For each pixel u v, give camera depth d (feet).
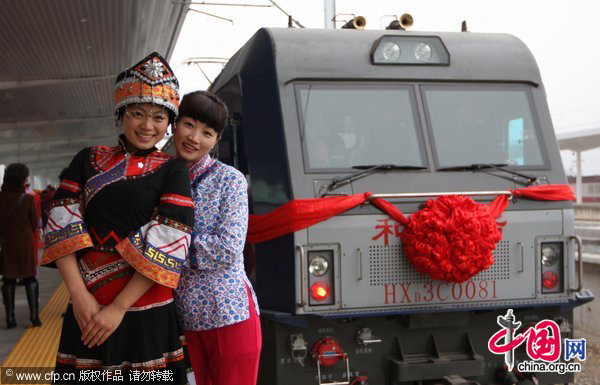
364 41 15.78
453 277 13.60
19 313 27.91
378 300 13.96
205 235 9.31
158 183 8.34
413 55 15.74
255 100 15.33
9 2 43.37
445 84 15.81
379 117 15.15
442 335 14.75
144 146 8.50
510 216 14.75
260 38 15.72
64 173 8.55
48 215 8.30
